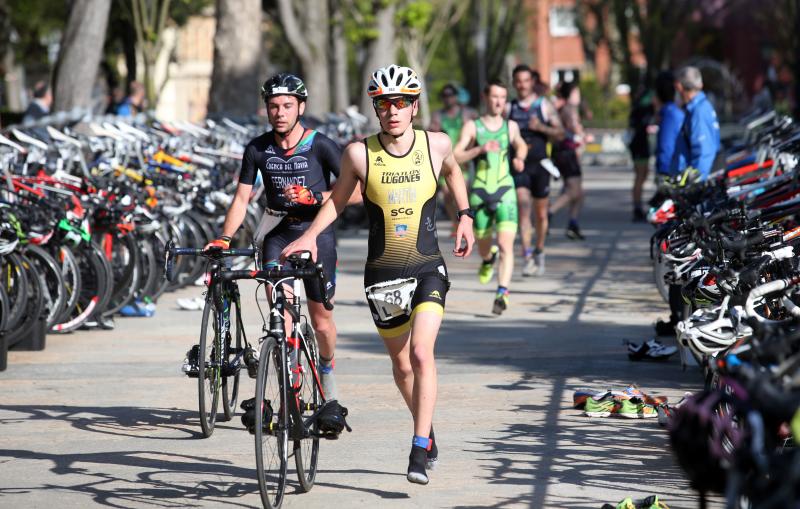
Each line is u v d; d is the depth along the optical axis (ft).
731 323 58.13
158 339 104.37
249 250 64.49
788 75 485.97
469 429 70.54
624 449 65.46
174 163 134.82
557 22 629.10
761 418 36.78
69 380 87.10
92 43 173.99
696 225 73.77
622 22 474.49
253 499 57.88
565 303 121.60
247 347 73.00
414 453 56.29
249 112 218.79
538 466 62.18
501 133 113.91
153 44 281.33
